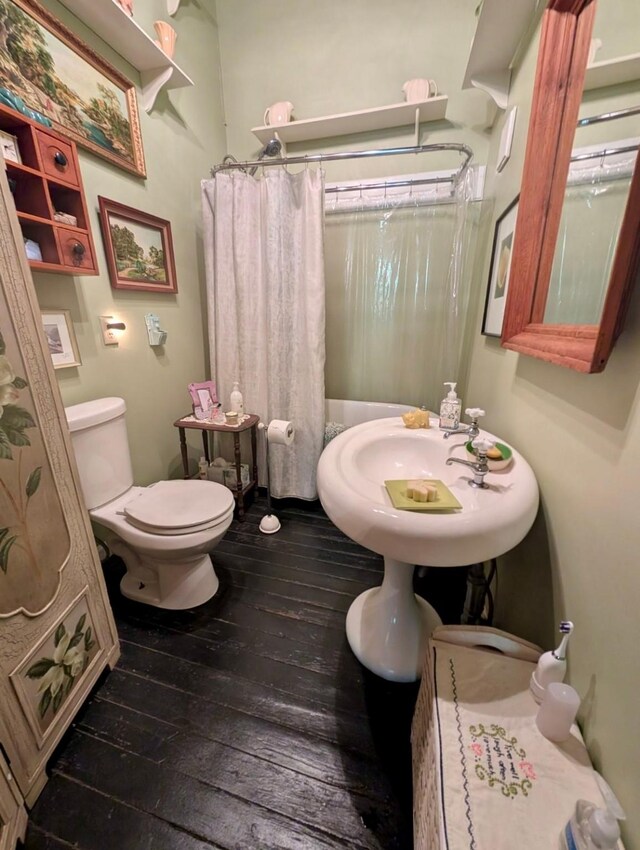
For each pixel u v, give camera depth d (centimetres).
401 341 216
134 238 164
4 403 78
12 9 108
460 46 184
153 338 181
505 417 129
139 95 163
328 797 89
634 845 50
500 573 125
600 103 75
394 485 94
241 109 225
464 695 74
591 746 64
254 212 189
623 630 57
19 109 108
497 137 165
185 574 144
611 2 71
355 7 192
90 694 111
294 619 142
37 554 87
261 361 208
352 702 111
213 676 119
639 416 56
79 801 88
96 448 137
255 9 207
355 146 208
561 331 86
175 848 80
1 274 77
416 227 199
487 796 58
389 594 128
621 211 67
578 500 75
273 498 231
